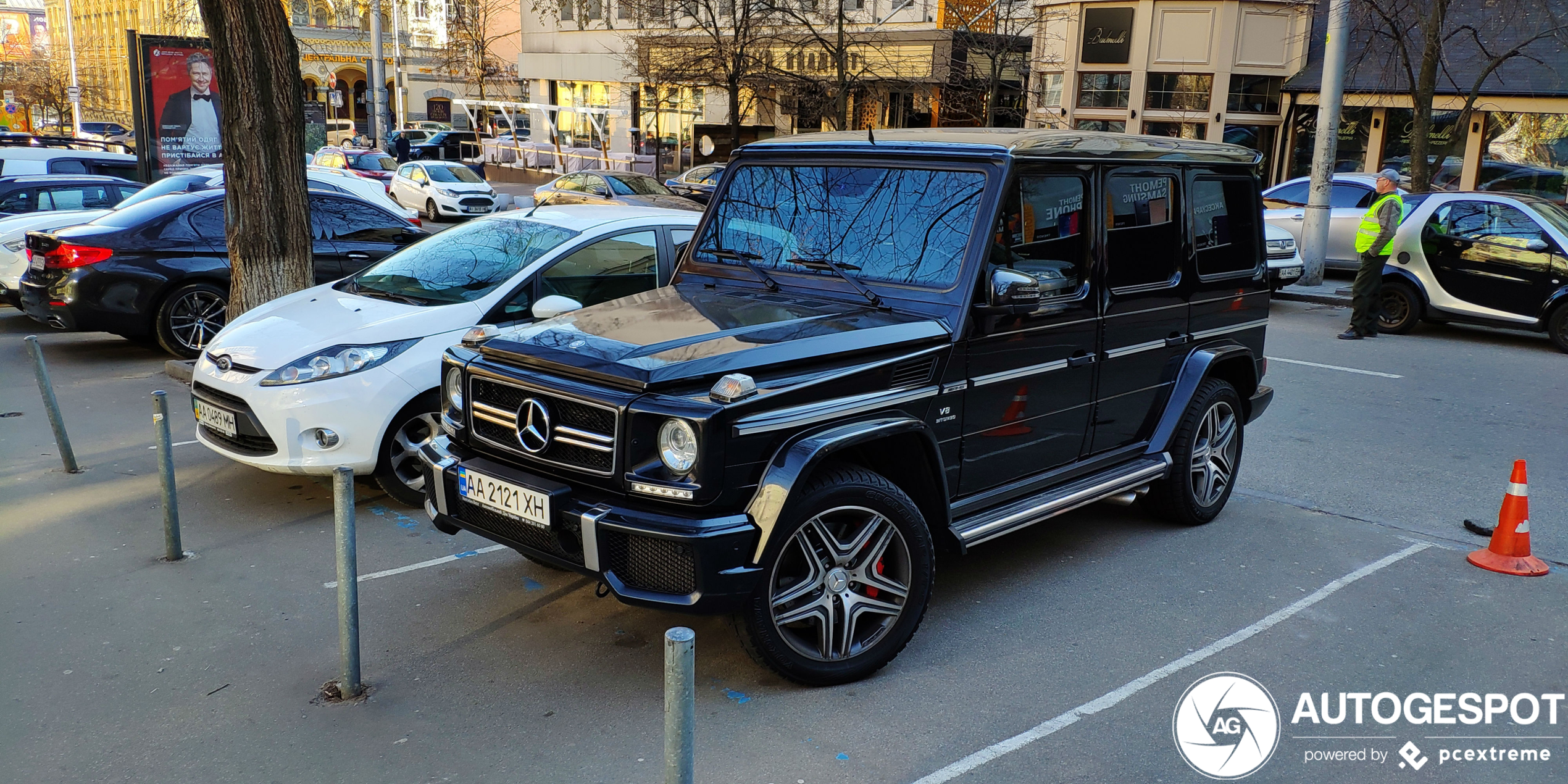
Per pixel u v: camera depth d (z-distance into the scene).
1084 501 4.85
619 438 3.54
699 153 31.61
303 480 6.41
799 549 3.86
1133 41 25.53
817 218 4.68
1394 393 9.45
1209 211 5.61
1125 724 3.76
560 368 3.77
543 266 6.07
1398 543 5.70
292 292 8.59
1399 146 24.17
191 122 16.98
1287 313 14.20
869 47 27.27
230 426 5.54
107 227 9.31
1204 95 25.30
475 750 3.52
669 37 29.41
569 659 4.20
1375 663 4.28
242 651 4.21
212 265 9.56
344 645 3.83
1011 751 3.56
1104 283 4.85
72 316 9.05
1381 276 12.16
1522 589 5.06
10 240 11.13
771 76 25.03
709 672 4.10
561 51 39.72
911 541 3.98
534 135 41.94
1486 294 11.91
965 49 26.38
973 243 4.21
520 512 3.75
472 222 6.85
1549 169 21.97
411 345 5.62
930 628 4.53
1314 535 5.81
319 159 30.73
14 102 53.91
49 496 6.03
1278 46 25.19
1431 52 15.54
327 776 3.36
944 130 4.80
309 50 53.72
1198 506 5.83
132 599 4.69
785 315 4.16
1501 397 9.37
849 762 3.47
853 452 4.12
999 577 5.12
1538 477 7.03
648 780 3.36
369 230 9.98
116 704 3.79
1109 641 4.43
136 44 16.34
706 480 3.44
